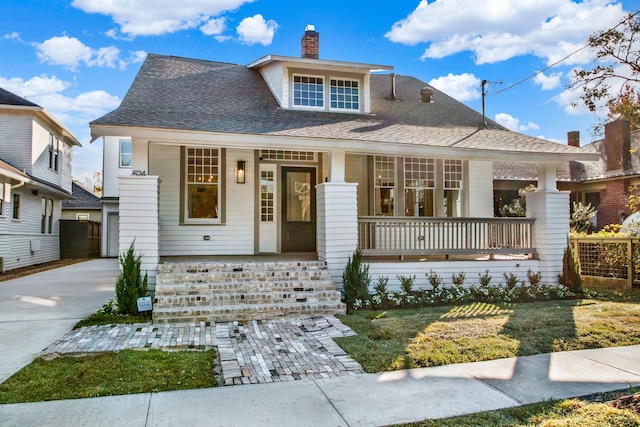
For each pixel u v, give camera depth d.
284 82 10.84
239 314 6.77
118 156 20.44
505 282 9.69
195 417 3.44
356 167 11.27
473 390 4.02
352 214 8.70
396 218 9.20
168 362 4.72
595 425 3.27
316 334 6.00
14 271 14.26
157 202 7.68
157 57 12.18
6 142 16.09
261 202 10.91
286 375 4.43
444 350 5.17
